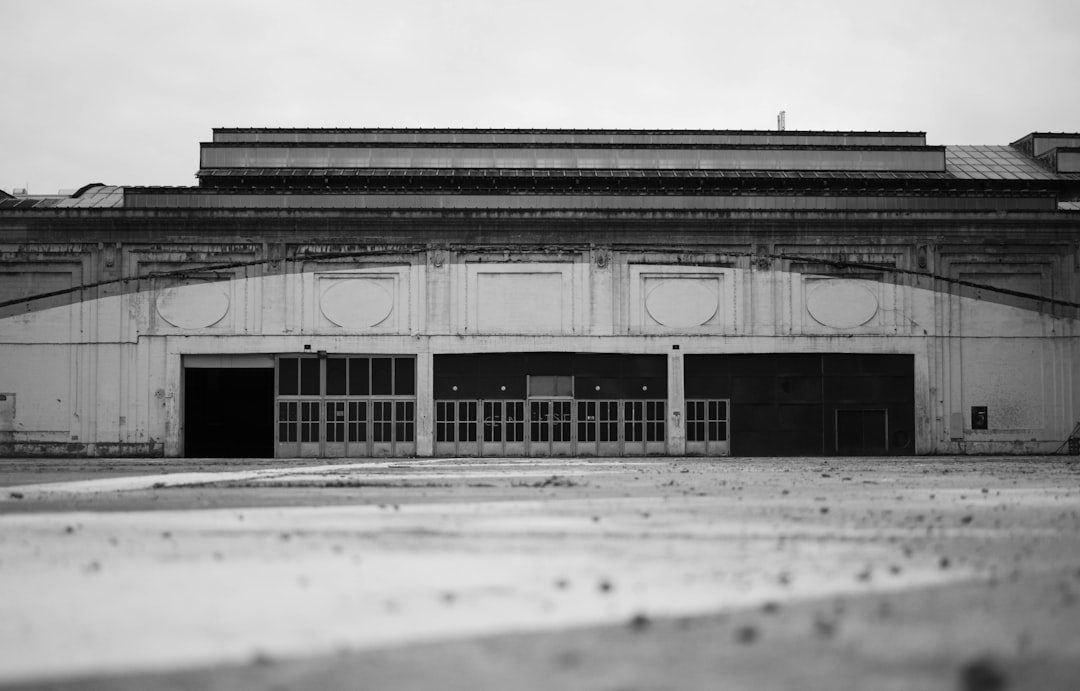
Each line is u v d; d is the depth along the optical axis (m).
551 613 10.64
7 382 55.38
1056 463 47.12
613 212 55.59
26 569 13.53
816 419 56.12
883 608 10.80
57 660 8.77
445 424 55.62
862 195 58.22
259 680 8.04
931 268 56.56
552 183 59.03
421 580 12.59
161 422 55.19
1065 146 64.50
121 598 11.46
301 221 55.47
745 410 56.06
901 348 56.31
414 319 55.59
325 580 12.58
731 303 56.00
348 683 7.94
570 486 30.30
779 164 60.59
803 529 18.12
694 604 11.09
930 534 17.41
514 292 55.78
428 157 59.59
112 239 55.59
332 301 55.59
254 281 55.59
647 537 16.91
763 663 8.50
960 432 56.41
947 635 9.52
